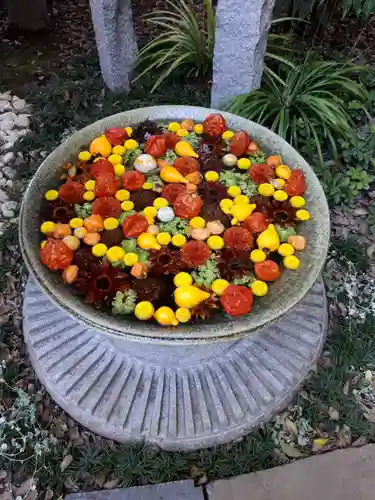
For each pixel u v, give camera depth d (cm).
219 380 182
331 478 169
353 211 247
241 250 161
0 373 192
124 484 167
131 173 176
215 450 175
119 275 154
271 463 174
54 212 170
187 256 157
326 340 203
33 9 322
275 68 293
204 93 293
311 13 316
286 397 184
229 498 164
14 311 211
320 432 182
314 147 260
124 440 175
